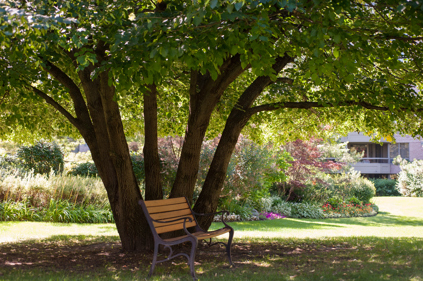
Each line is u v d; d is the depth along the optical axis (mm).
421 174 27984
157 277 4387
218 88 6207
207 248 6934
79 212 12180
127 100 9734
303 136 12156
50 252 6445
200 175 13172
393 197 27578
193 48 3756
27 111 7453
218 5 3322
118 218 6508
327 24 3801
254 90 7020
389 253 6336
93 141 6586
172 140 13688
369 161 34500
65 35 4152
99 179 14617
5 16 3121
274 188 19828
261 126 12086
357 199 19891
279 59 6945
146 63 4066
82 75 6176
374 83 6422
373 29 4430
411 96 6305
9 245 7121
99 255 6082
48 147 17328
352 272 4602
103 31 4719
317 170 19656
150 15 3908
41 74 6480
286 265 5277
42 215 11750
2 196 11898
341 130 11766
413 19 3963
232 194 13594
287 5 3260
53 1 4191
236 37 3879
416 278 4188
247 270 4844
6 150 18484
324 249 7094
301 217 16969
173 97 8766
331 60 4156
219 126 10453
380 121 8219
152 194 6668
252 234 10102
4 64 5500
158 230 4883
